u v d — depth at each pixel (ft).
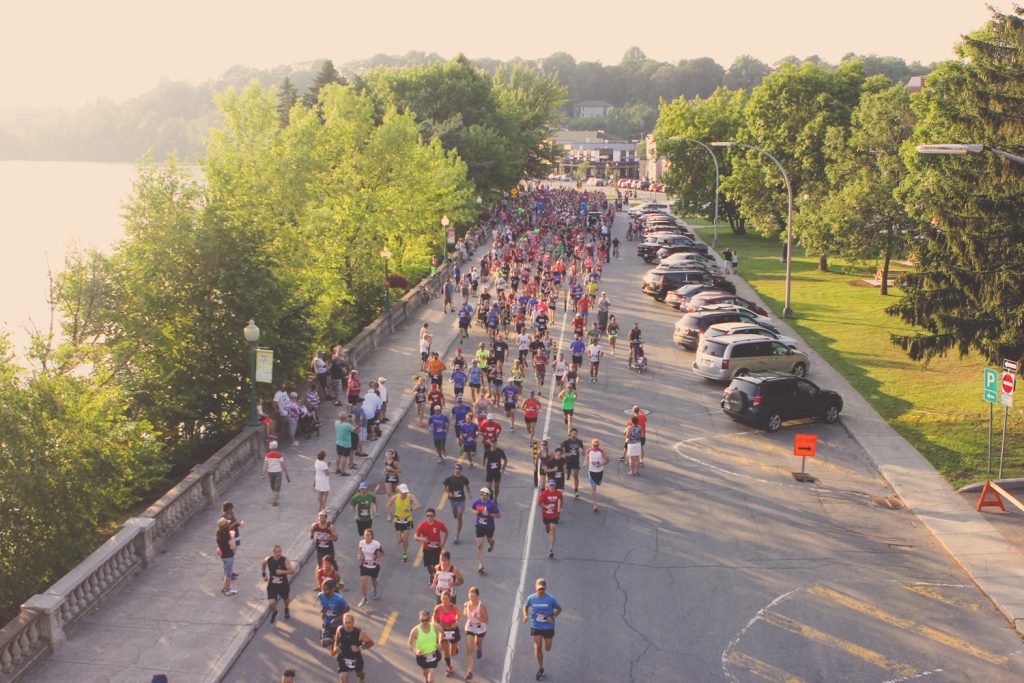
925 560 60.39
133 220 87.25
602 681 45.52
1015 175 81.97
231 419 90.84
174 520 63.00
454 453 82.64
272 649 48.39
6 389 62.90
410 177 167.43
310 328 95.61
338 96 166.30
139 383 86.43
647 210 327.06
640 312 155.22
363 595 53.47
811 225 173.06
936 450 82.12
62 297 85.92
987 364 112.88
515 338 132.26
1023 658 48.06
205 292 87.61
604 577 57.26
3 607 62.44
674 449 83.82
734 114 306.76
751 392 88.84
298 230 120.57
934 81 131.13
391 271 170.30
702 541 63.05
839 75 222.28
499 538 63.36
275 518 66.08
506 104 358.64
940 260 89.30
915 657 48.08
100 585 52.60
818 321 145.79
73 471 64.85
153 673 45.21
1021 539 63.16
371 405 84.58
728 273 204.13
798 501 70.95
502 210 325.01
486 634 50.11
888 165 156.04
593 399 101.30
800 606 53.72
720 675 46.09
